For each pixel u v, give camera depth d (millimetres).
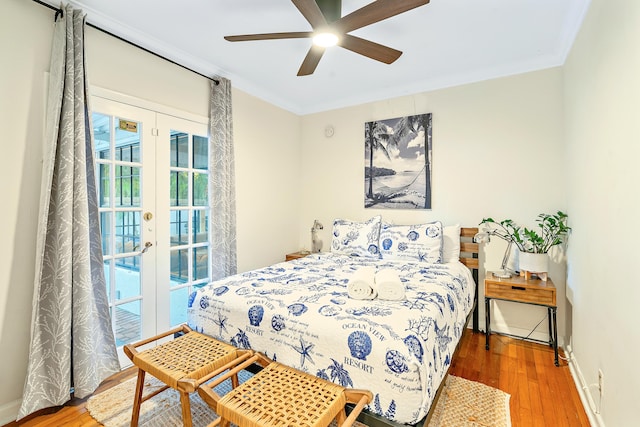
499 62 2830
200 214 2982
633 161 1270
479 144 3061
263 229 3623
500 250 2979
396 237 3111
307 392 1319
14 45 1769
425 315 1578
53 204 1856
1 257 1749
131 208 2393
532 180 2838
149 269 2512
